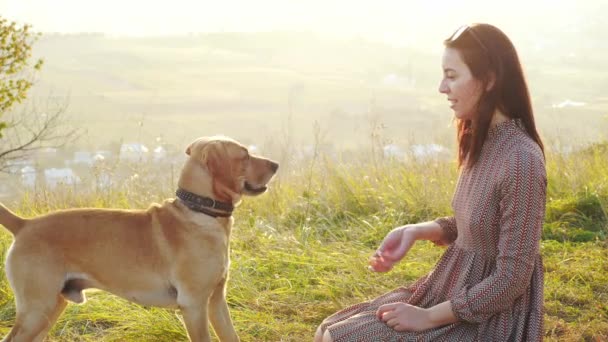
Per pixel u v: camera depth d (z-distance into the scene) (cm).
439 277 294
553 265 514
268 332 432
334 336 283
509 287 259
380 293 488
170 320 434
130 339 421
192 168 354
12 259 346
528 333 271
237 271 515
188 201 352
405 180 720
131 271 349
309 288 500
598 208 622
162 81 16438
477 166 276
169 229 351
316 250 573
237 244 589
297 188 746
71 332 432
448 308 269
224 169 351
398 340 274
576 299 459
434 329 274
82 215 356
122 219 357
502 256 261
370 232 622
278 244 588
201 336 350
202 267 347
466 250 283
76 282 354
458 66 271
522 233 259
